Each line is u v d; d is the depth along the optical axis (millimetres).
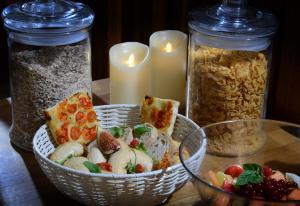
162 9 1444
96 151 992
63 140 1053
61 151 990
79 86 1135
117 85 1246
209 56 1108
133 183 909
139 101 1259
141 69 1236
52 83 1099
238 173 975
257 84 1098
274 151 1091
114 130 1050
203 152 982
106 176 898
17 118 1142
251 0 1313
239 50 1095
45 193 1021
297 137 1078
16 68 1105
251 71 1087
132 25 1535
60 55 1098
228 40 1080
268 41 1111
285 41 1239
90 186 914
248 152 1079
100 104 1313
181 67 1295
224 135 1062
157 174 913
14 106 1142
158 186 928
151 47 1284
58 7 1125
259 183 896
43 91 1100
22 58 1093
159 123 1091
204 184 861
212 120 1125
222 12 1124
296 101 1256
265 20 1104
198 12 1140
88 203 956
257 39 1083
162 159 982
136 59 1280
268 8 1277
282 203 811
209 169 1029
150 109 1101
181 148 932
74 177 914
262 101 1135
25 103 1113
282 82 1274
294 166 1062
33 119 1118
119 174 904
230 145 1069
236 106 1104
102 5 1558
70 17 1093
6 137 1186
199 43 1117
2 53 1943
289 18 1214
